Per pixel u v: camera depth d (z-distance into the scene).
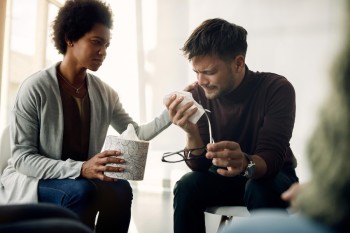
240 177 1.48
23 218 0.67
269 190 1.31
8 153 1.55
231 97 1.58
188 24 3.02
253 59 2.82
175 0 3.04
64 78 1.57
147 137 1.71
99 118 1.63
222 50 1.47
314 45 2.66
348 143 0.36
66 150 1.52
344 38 0.37
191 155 1.52
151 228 2.35
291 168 1.53
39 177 1.40
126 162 1.29
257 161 1.30
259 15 2.80
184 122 1.40
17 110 1.47
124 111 1.79
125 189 1.52
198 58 1.49
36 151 1.47
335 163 0.37
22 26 2.39
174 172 2.96
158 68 3.10
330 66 0.38
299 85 2.69
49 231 0.50
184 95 1.41
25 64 2.44
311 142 0.39
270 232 0.37
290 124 1.46
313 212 0.38
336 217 0.36
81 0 1.54
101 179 1.32
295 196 0.45
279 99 1.49
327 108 0.38
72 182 1.37
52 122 1.48
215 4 2.93
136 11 3.13
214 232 2.19
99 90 1.66
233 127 1.58
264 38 2.79
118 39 3.18
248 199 1.34
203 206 1.47
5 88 2.13
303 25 2.69
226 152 1.24
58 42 1.57
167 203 2.73
